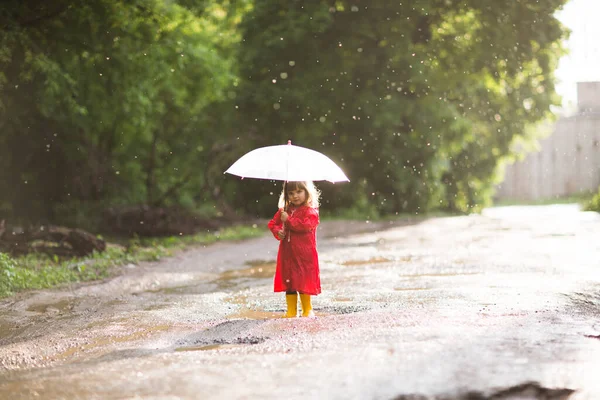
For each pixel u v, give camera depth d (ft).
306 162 25.13
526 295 27.53
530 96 120.88
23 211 83.51
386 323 21.42
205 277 40.70
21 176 83.25
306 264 25.39
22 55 57.52
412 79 94.53
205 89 96.27
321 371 15.72
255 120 102.58
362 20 93.97
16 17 57.16
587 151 176.96
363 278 36.32
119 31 64.44
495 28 91.25
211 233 74.02
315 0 94.32
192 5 69.82
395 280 34.83
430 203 113.19
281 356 17.51
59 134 84.23
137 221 72.54
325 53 97.09
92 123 86.99
